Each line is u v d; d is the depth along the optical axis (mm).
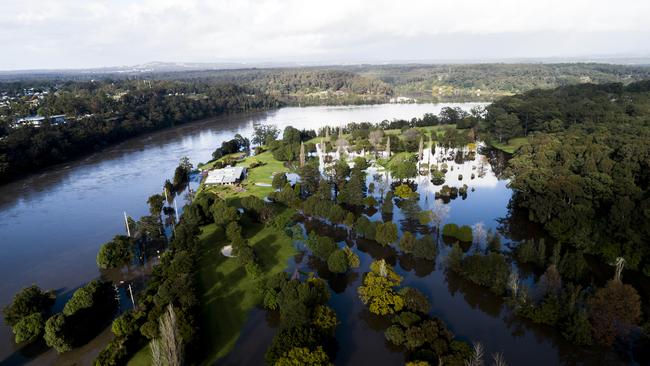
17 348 73062
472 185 168375
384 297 77312
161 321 58625
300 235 111875
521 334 74812
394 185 166875
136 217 140125
